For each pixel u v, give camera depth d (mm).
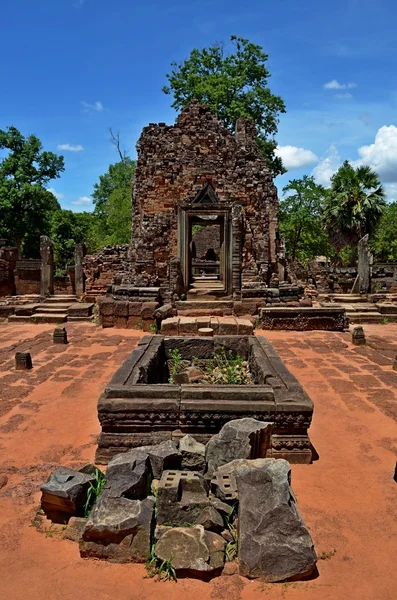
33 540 3896
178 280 18031
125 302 15820
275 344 13031
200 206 18219
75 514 4117
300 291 19438
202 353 8781
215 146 21922
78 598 3256
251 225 21531
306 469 5281
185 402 5281
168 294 18422
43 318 17625
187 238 18531
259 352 7590
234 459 4488
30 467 5309
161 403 5270
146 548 3590
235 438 4570
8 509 4398
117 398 5387
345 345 12836
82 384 8781
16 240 41562
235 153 21875
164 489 3883
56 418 6938
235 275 18172
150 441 5238
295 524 3496
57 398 7930
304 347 12617
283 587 3365
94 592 3311
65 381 9023
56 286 31891
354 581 3443
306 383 8992
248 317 16328
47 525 4102
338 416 7133
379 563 3646
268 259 21750
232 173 21641
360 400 7910
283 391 5586
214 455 4578
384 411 7336
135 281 19953
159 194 21656
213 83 33312
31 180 40594
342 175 33781
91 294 24469
